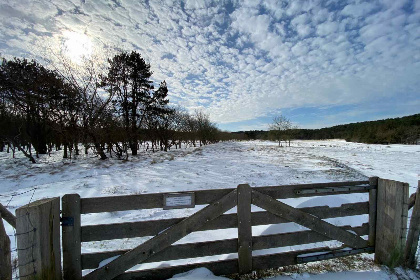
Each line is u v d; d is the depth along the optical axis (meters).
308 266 2.65
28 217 1.72
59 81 14.29
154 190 6.75
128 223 2.21
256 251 2.82
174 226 2.26
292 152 21.70
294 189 2.56
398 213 2.52
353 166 12.02
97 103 14.98
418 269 2.57
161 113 22.92
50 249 1.90
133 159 16.41
